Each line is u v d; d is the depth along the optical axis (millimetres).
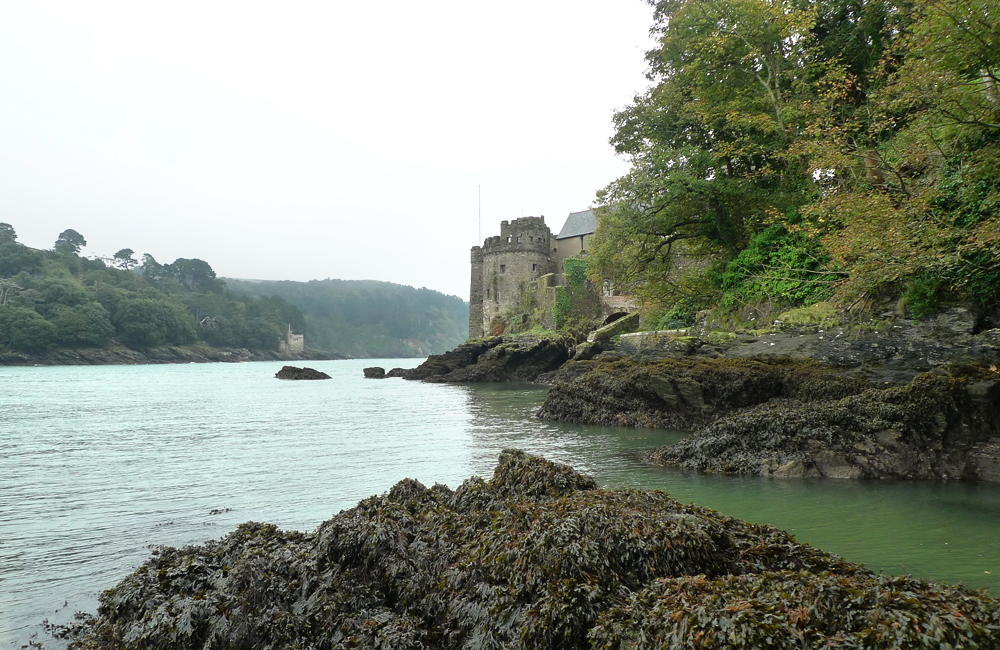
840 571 4340
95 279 144750
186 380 59938
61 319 117438
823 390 13219
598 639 3521
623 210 24234
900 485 9391
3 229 139000
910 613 2975
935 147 12250
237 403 30844
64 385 49531
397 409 26094
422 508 6254
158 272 179375
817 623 3096
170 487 10281
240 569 4926
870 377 13258
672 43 24438
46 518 8375
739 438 11391
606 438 15078
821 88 19625
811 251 17344
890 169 13195
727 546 4652
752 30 21281
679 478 10266
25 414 24812
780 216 18297
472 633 4129
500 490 6367
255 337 168500
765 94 21969
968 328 12156
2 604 5504
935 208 11914
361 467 11828
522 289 68188
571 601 3834
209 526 7898
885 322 13547
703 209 24062
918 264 10961
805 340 15289
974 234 9961
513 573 4309
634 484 9797
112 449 14781
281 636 4320
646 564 4172
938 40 10258
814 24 19938
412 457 12891
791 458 10562
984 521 7289
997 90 10320
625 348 21609
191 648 4340
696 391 16031
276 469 11766
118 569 6395
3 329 109812
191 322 150500
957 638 2799
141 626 4500
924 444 10086
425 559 5000
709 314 20547
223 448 14773
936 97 10836
